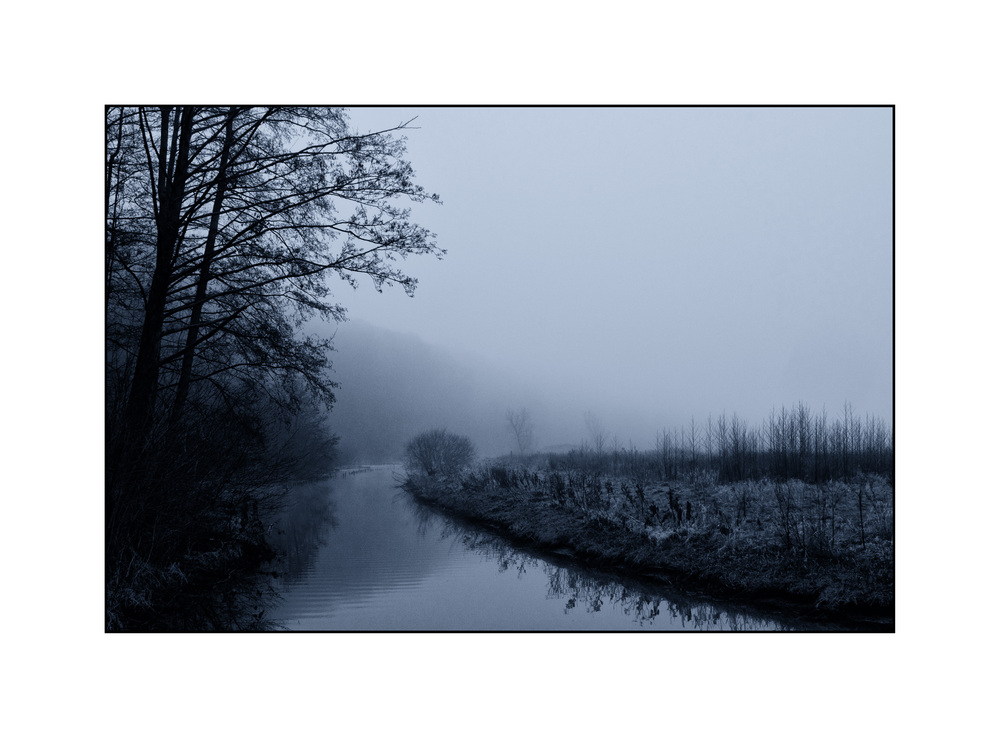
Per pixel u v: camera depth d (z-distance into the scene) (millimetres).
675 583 10156
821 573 8539
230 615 9094
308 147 11391
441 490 30750
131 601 8344
